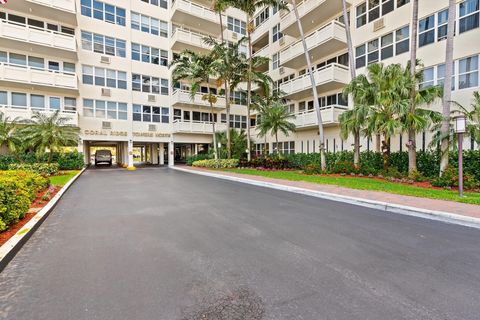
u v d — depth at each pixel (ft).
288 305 8.92
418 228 18.17
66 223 19.26
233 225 18.79
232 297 9.42
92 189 37.06
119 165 105.81
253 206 25.34
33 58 69.67
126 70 84.07
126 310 8.60
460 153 26.94
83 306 8.84
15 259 12.76
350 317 8.26
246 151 87.81
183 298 9.34
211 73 74.84
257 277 10.96
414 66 39.83
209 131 96.78
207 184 42.80
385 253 13.65
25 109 64.75
